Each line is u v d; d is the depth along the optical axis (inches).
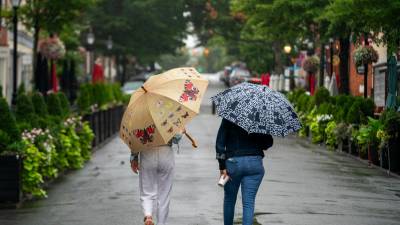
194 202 823.1
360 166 1225.4
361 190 944.3
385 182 1032.2
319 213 763.4
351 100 1502.2
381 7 1103.0
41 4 1867.6
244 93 601.3
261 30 2199.8
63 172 1131.3
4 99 858.8
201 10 4244.6
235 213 753.0
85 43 3993.6
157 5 4104.3
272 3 2153.1
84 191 943.0
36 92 1109.1
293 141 1748.3
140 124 633.6
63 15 1935.3
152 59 4301.2
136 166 666.2
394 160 1121.4
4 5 2325.3
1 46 2476.6
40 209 815.1
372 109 1450.5
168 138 633.0
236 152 602.5
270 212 762.2
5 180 828.0
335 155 1409.9
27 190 874.8
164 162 647.1
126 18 4074.8
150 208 648.4
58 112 1178.0
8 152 831.1
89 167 1218.0
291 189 930.7
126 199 863.1
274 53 3410.4
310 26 2138.3
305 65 2456.9
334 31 1692.9
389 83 1493.6
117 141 1777.8
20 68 2856.8
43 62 1702.8
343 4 1154.7
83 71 3582.7
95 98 1769.2
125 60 4286.4
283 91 2817.4
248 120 587.2
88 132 1290.6
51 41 1975.9
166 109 631.2
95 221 728.3
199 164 1209.4
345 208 800.3
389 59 1370.6
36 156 877.8
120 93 2250.2
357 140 1311.5
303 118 1861.5
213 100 616.7
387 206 823.7
